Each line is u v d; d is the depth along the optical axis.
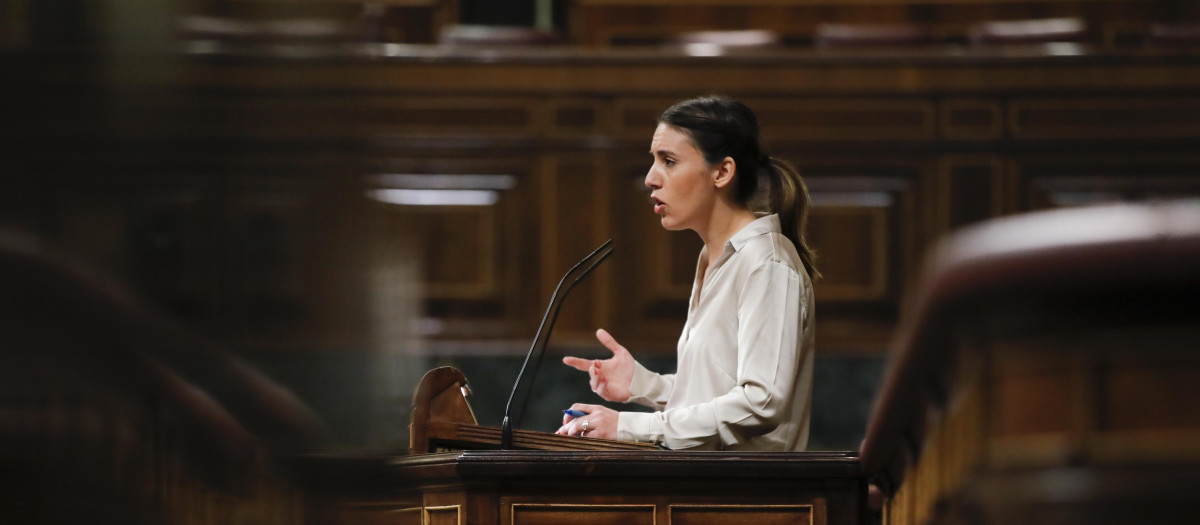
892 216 22.23
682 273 22.28
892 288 22.09
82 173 1.17
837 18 28.39
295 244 1.34
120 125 1.19
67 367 1.20
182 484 1.26
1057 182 22.09
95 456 1.22
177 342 1.22
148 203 1.20
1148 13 27.62
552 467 7.11
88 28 1.18
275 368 1.33
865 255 22.22
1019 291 1.56
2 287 1.15
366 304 1.57
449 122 22.45
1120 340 1.62
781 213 9.77
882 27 25.80
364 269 1.55
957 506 2.02
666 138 9.73
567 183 22.47
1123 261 1.46
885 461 3.95
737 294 9.21
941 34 28.19
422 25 28.86
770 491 7.19
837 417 21.25
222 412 1.27
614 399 9.99
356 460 1.55
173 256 1.22
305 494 1.42
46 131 1.16
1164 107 21.86
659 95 22.39
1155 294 1.52
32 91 1.16
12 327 1.17
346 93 1.44
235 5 1.28
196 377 1.24
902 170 22.28
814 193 22.31
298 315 1.35
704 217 9.73
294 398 1.37
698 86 22.34
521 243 22.41
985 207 22.17
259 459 1.32
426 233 22.39
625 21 28.73
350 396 1.52
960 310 1.68
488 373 21.70
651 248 22.33
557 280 22.36
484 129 22.48
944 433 2.19
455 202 22.41
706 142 9.58
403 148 22.41
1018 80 22.09
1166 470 1.66
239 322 1.28
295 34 1.35
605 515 7.22
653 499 7.21
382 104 22.34
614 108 22.45
